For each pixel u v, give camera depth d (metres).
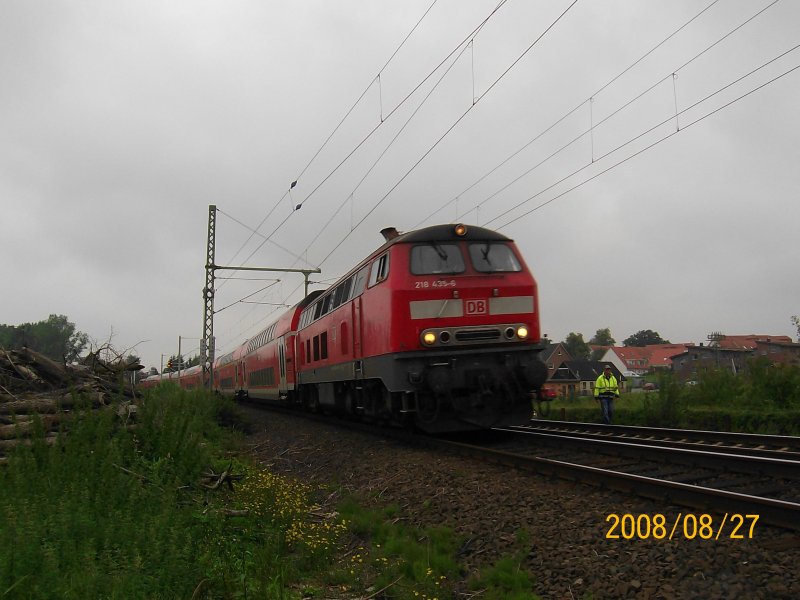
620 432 15.47
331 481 11.41
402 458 11.90
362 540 8.08
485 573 6.18
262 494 9.32
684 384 21.03
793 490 7.68
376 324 13.66
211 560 6.14
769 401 19.05
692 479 8.53
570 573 5.91
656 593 5.25
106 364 14.97
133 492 7.12
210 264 33.84
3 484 6.71
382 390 14.94
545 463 9.14
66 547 5.27
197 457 9.55
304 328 22.72
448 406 13.05
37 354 12.96
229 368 46.19
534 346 12.95
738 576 5.21
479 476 9.52
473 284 12.78
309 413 24.38
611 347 116.06
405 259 12.86
